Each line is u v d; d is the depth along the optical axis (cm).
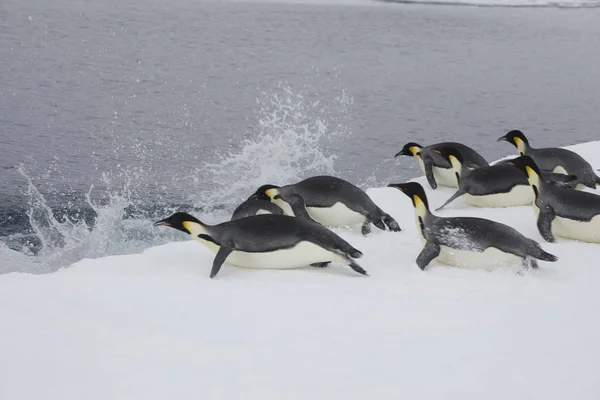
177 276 583
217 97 1942
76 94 1884
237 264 609
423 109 1941
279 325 461
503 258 594
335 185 731
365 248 680
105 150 1393
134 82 2077
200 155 1386
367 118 1805
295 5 4250
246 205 715
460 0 4944
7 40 2609
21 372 371
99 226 890
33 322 446
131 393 350
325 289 548
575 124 1838
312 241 590
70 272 589
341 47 2914
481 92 2212
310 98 2003
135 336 429
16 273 576
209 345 418
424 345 422
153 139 1498
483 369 384
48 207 1027
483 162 920
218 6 3975
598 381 368
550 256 590
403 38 3250
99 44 2642
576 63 2822
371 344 425
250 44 2847
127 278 563
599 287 560
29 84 1966
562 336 437
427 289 552
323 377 373
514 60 2844
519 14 4447
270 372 378
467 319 477
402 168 1358
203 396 349
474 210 816
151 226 909
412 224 767
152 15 3466
